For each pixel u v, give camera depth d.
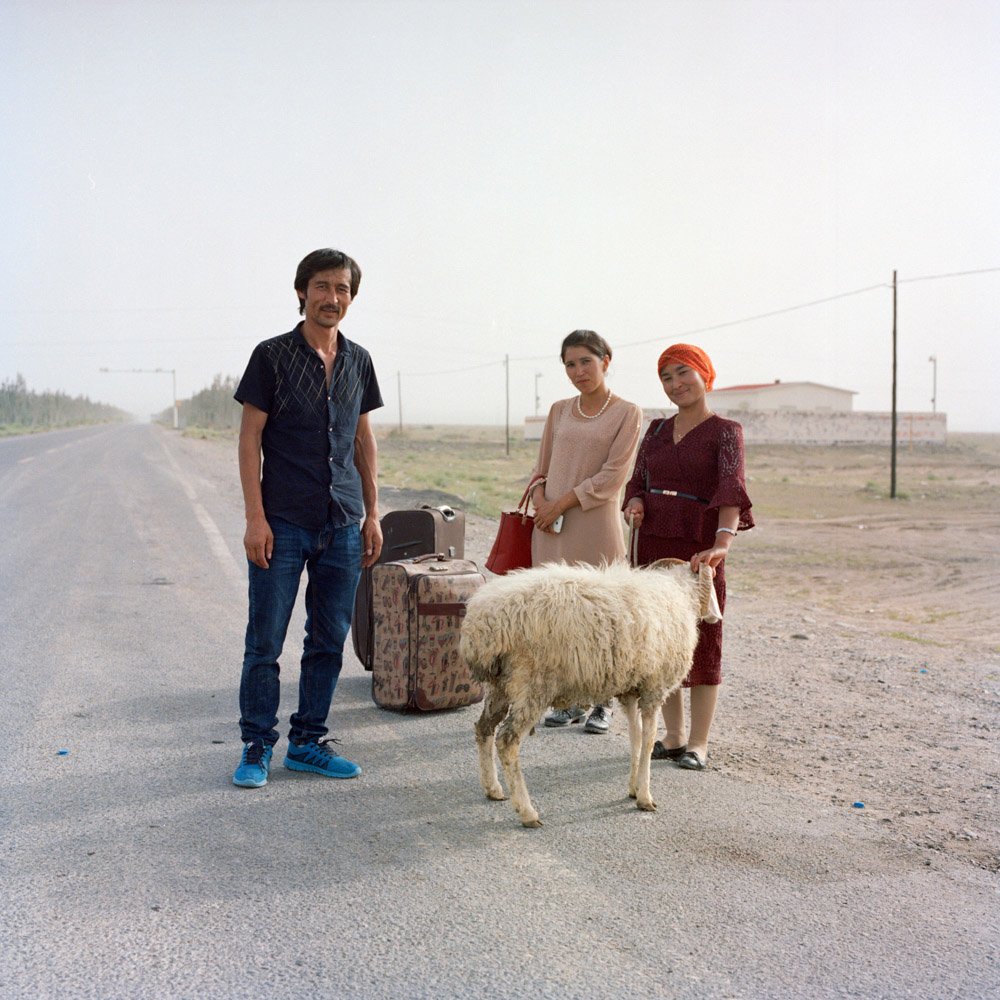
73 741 4.95
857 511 26.89
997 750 5.25
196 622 8.18
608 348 5.46
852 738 5.42
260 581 4.42
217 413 120.00
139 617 8.33
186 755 4.79
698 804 4.32
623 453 5.30
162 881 3.37
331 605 4.66
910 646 8.34
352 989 2.70
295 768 4.64
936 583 14.36
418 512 6.19
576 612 3.94
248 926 3.05
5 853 3.57
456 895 3.32
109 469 29.59
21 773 4.45
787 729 5.57
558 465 5.51
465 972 2.80
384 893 3.32
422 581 5.48
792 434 73.88
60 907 3.15
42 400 130.12
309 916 3.13
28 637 7.43
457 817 4.08
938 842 3.93
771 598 12.12
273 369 4.38
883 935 3.11
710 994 2.72
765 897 3.37
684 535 4.93
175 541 13.46
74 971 2.75
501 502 22.33
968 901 3.39
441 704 5.62
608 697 4.18
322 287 4.40
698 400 4.93
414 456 51.62
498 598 4.03
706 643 4.85
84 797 4.17
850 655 7.71
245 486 4.36
